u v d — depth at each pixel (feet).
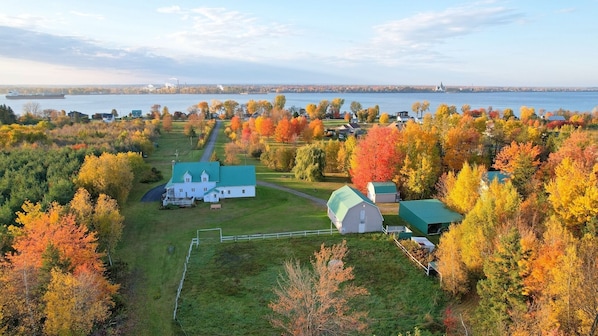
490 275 97.19
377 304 113.50
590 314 75.51
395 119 653.71
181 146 407.85
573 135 224.74
